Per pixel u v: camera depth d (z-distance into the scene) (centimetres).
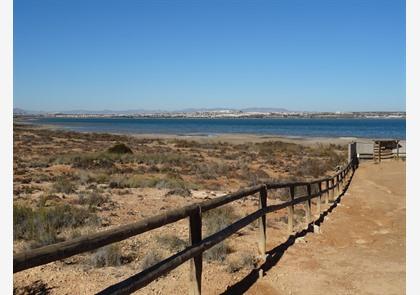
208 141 7119
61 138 6788
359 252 923
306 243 979
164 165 3195
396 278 735
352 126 16888
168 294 616
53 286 638
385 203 1703
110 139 7019
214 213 1235
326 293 662
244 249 883
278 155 4403
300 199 1094
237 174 2661
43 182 2112
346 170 2369
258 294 643
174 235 977
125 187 1947
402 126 16825
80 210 1209
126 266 751
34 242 874
